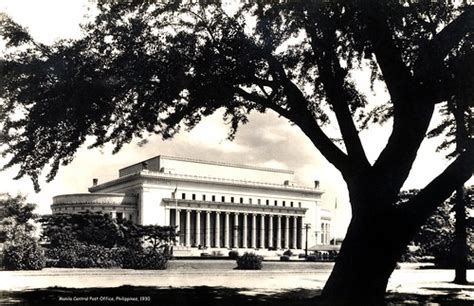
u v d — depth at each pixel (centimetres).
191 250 11050
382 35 1502
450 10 1523
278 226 13612
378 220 1524
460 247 3031
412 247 8925
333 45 1595
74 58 1619
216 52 1661
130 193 12625
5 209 6134
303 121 1689
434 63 1455
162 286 2364
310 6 1448
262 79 1708
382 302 1505
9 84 1611
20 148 1664
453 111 1930
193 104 1739
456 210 3044
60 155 1742
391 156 1565
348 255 1538
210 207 12681
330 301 1477
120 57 1625
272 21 1551
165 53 1638
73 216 7775
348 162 1625
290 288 2394
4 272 3369
